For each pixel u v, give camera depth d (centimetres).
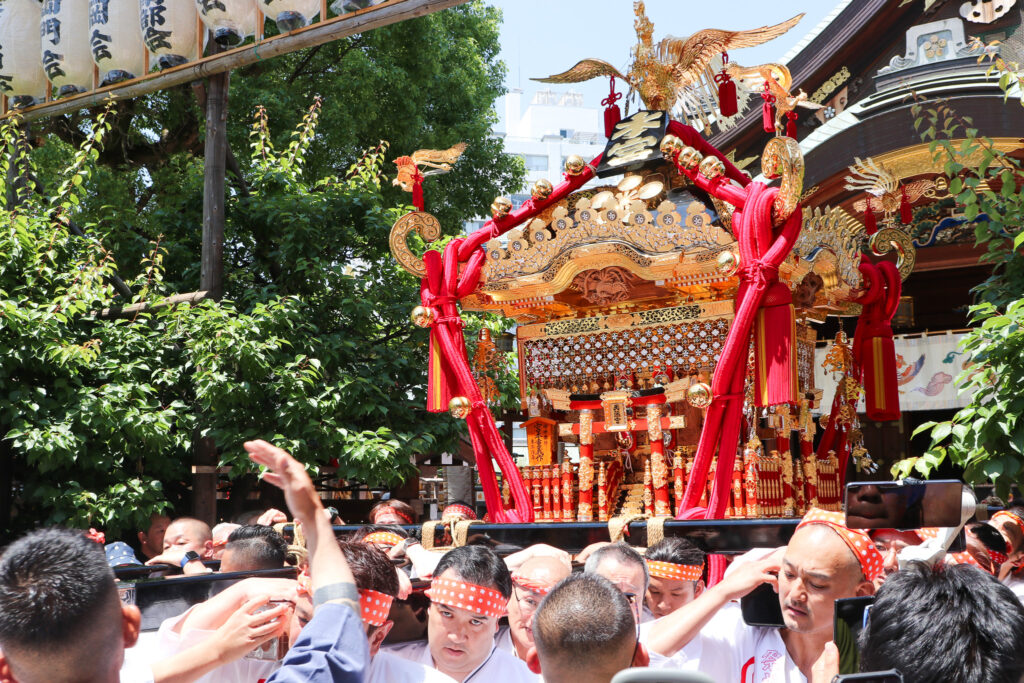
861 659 173
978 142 506
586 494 449
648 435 464
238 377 702
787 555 236
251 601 223
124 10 775
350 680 155
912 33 746
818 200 799
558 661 193
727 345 393
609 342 470
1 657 166
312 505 168
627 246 424
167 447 711
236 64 737
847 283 464
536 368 491
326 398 718
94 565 165
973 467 438
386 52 1275
